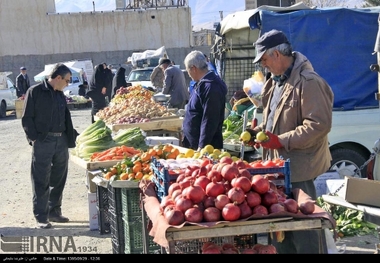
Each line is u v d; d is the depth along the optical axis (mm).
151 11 46656
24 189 10602
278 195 4074
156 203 4395
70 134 8031
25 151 15625
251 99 7785
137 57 32250
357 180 4988
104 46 46750
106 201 7426
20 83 29234
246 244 4598
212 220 3754
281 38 4883
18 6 45625
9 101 28000
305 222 3773
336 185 6465
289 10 8422
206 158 4984
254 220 3746
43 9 46031
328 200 5320
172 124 10211
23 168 12930
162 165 4645
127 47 46875
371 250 6480
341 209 7277
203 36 59500
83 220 8227
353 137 8125
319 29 8055
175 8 46625
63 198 9703
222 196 3801
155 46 46938
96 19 46438
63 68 7766
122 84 17156
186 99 14773
